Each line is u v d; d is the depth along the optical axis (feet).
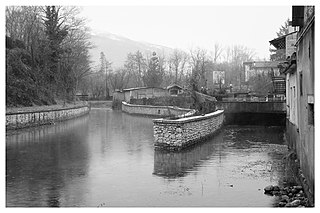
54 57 153.07
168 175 44.93
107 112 196.65
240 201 34.35
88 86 287.69
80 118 145.69
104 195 36.65
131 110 184.96
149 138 80.64
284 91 115.34
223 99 134.82
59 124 116.16
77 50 179.63
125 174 45.60
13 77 111.75
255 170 47.57
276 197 35.60
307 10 36.37
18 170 47.73
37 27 140.26
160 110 158.51
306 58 37.47
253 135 87.10
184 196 36.19
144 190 38.42
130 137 82.43
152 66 263.29
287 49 80.18
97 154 59.52
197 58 259.80
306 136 36.81
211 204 33.60
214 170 47.67
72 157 56.95
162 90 214.48
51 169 48.37
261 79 170.91
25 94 113.80
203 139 76.89
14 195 36.65
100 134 88.07
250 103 112.68
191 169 48.32
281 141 76.18
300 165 43.11
